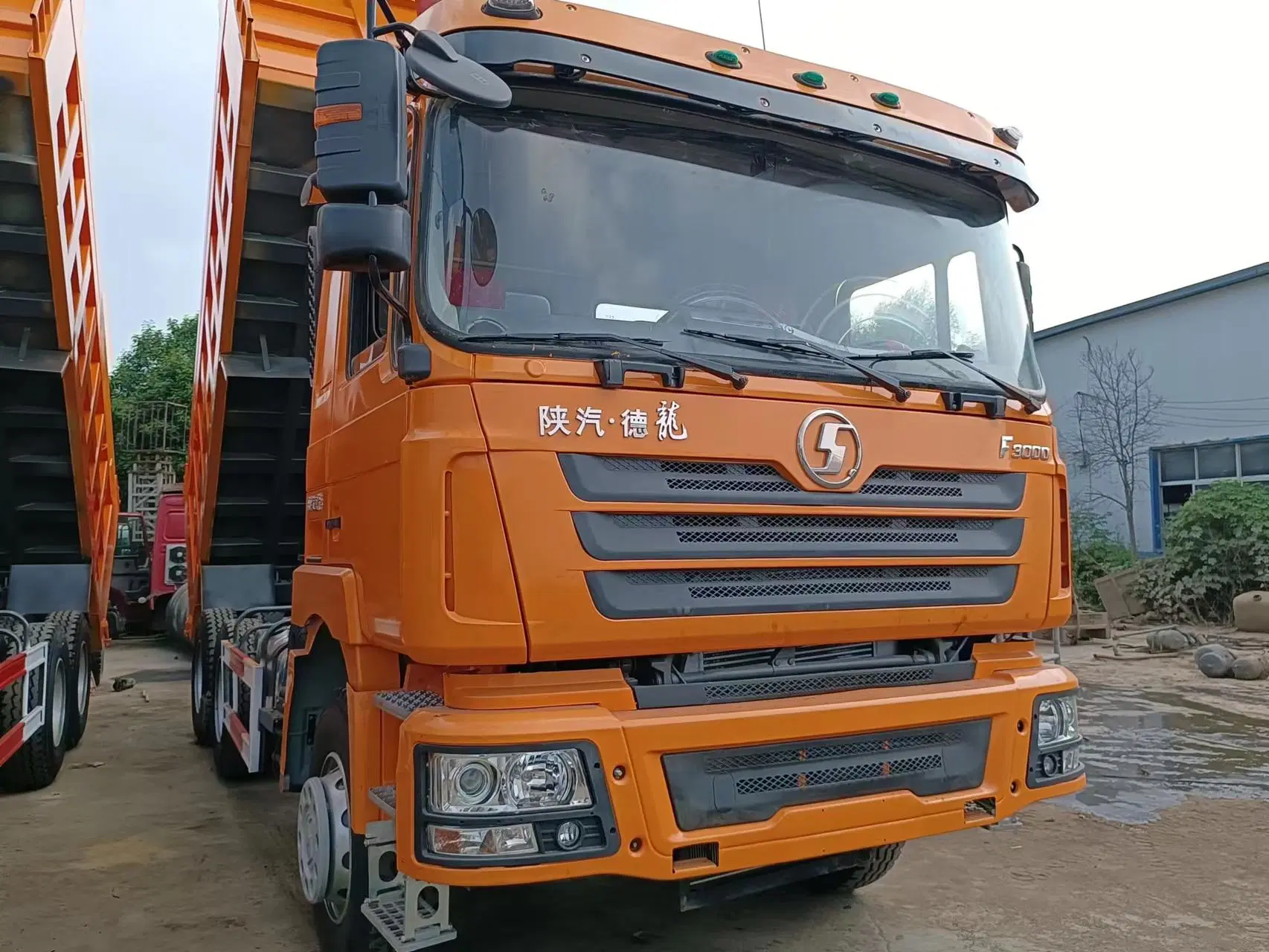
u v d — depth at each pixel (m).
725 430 2.94
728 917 4.21
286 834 5.48
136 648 16.22
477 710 2.67
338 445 3.76
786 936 4.00
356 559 3.39
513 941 3.96
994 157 3.93
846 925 4.11
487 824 2.52
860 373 3.21
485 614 2.64
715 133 3.40
